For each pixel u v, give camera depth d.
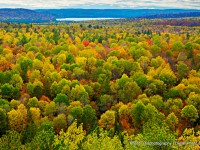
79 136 38.91
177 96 95.00
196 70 115.25
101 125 76.81
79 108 79.88
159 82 100.56
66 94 94.75
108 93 98.50
